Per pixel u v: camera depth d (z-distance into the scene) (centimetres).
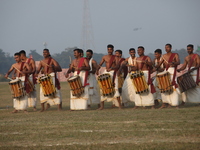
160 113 3791
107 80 4434
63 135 2761
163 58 4444
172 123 3077
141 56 4466
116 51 4784
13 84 4503
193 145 2284
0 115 4356
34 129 3092
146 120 3316
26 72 4572
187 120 3231
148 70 4403
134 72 4478
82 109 4591
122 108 4634
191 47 4653
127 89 4603
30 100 4894
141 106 4734
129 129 2891
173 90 4306
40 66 4731
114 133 2750
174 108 4300
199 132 2664
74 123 3312
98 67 4769
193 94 4647
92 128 3006
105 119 3494
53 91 4500
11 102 6631
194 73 4600
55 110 4797
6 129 3134
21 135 2833
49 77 4456
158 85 4353
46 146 2419
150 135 2634
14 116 4178
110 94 4462
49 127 3161
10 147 2416
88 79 4706
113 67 4534
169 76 4294
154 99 4656
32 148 2372
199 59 4606
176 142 2381
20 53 4856
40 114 4278
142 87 4256
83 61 4547
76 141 2544
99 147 2333
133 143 2405
